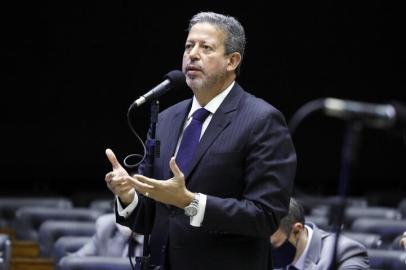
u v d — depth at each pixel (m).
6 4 32.75
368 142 34.16
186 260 8.83
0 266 12.57
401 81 34.31
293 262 11.77
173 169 8.30
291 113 33.88
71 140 33.22
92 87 33.22
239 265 8.79
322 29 33.84
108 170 33.28
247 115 8.98
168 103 30.58
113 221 15.92
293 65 33.75
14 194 31.33
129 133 33.06
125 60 33.22
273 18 33.53
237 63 9.21
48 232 17.80
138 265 9.12
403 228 18.08
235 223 8.47
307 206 25.98
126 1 33.06
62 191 33.22
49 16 32.97
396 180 34.47
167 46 33.22
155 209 9.34
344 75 34.06
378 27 34.16
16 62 32.88
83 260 12.88
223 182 8.79
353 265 11.66
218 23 9.12
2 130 32.81
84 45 33.16
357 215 21.98
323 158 34.06
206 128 9.02
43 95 33.06
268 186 8.65
